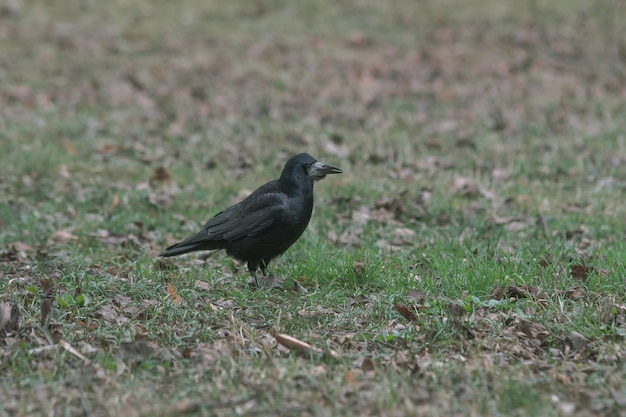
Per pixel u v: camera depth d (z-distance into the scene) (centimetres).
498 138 1931
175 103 2206
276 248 1084
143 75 2444
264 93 2308
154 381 790
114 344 877
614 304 971
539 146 1852
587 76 2480
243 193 1545
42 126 1978
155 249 1271
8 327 884
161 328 929
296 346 862
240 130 1978
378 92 2328
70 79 2392
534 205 1488
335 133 1938
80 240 1292
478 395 743
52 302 960
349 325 952
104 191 1535
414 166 1722
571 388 766
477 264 1088
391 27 2969
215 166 1733
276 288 1072
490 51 2723
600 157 1772
